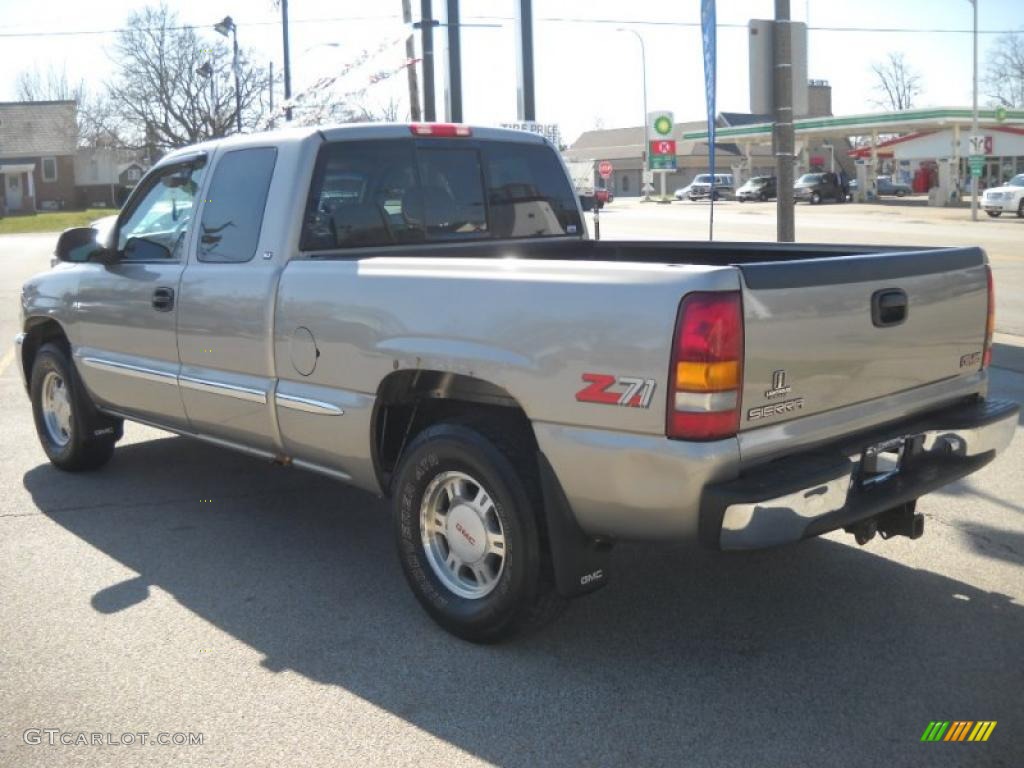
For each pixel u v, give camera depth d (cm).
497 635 400
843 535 527
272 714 356
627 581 472
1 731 346
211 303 506
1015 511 558
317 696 369
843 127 5584
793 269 351
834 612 433
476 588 411
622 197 8988
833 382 370
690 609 439
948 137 5266
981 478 618
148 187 572
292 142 484
